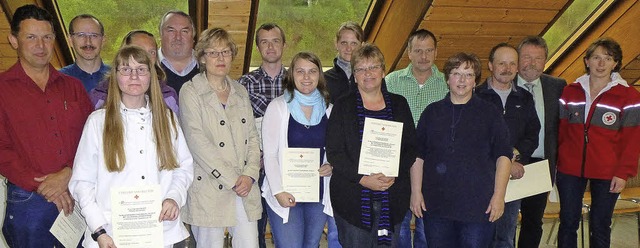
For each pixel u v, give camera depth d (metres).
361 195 2.68
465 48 4.61
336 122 2.71
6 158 2.47
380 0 4.54
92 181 2.26
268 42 3.22
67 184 2.50
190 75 3.30
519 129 3.20
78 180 2.24
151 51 3.13
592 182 3.41
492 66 3.24
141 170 2.26
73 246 2.52
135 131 2.27
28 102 2.49
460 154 2.69
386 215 2.68
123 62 2.22
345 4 4.66
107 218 2.23
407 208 2.74
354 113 2.70
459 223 2.75
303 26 4.73
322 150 2.81
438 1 4.04
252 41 4.36
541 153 3.40
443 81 3.45
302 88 2.74
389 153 2.66
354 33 3.33
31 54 2.47
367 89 2.67
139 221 2.21
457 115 2.73
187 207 2.67
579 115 3.35
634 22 4.48
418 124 2.86
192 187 2.65
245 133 2.75
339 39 3.37
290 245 2.79
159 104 2.32
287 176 2.74
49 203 2.55
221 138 2.65
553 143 3.41
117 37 4.48
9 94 2.47
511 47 3.20
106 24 4.38
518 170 3.13
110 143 2.21
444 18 4.24
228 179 2.60
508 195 3.17
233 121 2.71
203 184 2.64
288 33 4.75
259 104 3.14
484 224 2.70
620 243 4.42
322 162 2.81
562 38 4.88
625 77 4.91
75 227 2.54
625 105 3.27
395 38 4.54
